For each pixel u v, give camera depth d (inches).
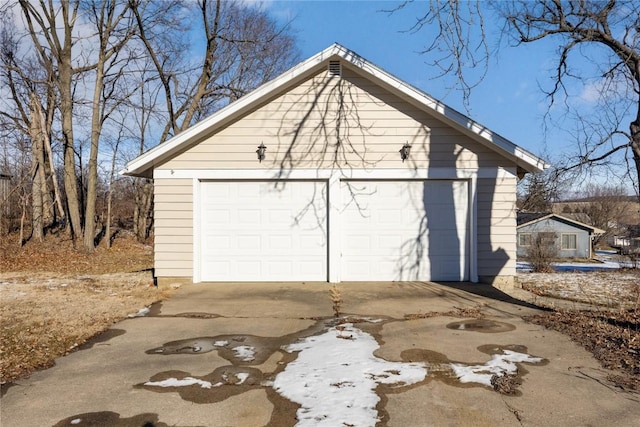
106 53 770.8
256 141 394.3
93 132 756.6
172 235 390.9
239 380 185.9
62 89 760.3
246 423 150.7
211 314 297.1
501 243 391.5
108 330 261.0
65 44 753.6
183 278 389.7
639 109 348.2
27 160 903.1
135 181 1111.0
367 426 147.5
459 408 159.6
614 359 206.5
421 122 394.0
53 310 301.4
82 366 203.3
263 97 388.2
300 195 398.0
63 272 531.2
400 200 397.4
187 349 227.3
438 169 392.5
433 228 397.1
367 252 396.5
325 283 390.3
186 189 391.9
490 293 356.8
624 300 352.5
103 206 1184.2
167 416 155.9
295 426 148.1
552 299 355.3
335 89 395.9
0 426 149.7
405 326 265.9
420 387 176.9
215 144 393.7
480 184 392.2
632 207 1529.3
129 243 912.9
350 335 248.1
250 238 396.5
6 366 200.7
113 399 169.5
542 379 184.9
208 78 756.0
